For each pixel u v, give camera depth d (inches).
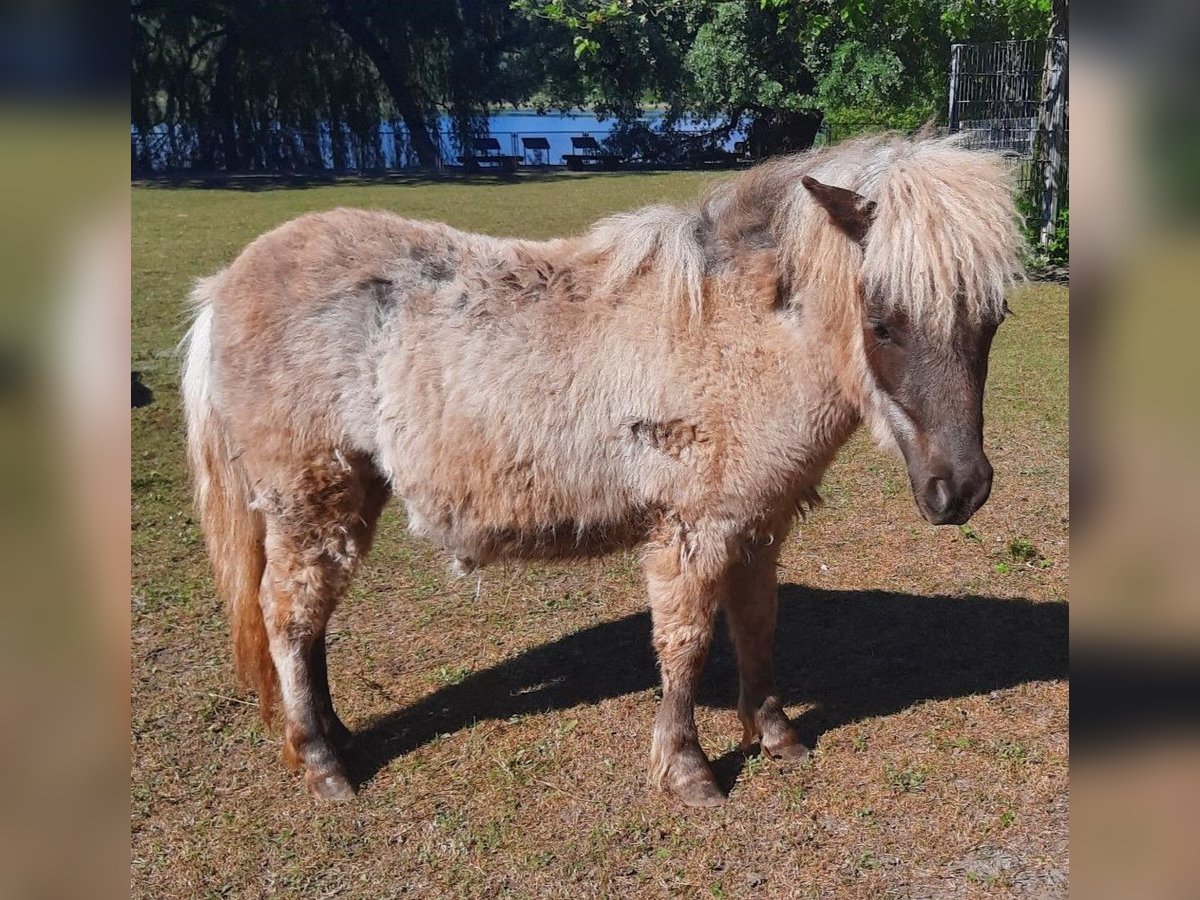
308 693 145.3
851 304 128.3
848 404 135.0
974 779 144.3
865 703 164.9
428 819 138.7
